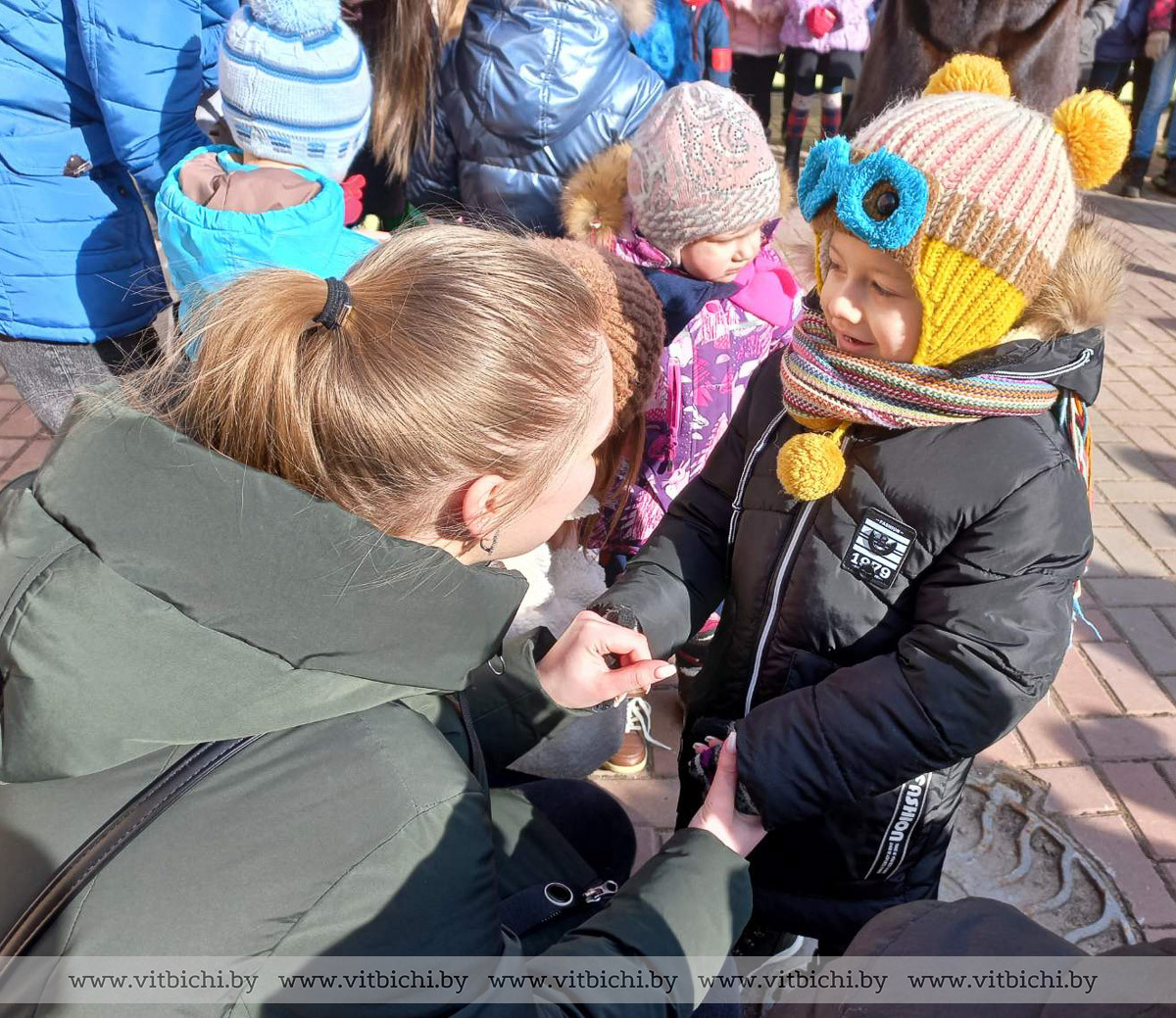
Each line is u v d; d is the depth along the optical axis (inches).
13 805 32.9
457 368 33.5
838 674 52.3
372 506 34.5
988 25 119.5
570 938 40.2
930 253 44.6
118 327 100.0
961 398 47.1
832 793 50.8
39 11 85.8
